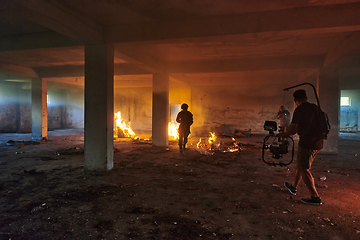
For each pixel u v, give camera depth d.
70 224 2.90
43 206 3.44
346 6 4.07
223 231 2.73
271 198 3.78
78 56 8.06
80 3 4.09
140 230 2.76
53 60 8.84
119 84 15.62
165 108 9.34
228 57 7.96
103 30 5.28
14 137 12.90
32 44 5.73
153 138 9.57
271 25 4.38
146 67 7.85
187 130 8.05
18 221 2.98
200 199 3.74
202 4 4.12
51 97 18.86
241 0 3.94
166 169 5.71
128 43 5.25
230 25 4.58
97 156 5.43
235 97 14.65
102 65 5.33
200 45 6.47
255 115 14.38
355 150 8.68
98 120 5.40
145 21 4.98
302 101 3.62
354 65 7.34
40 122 11.41
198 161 6.63
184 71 8.97
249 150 8.55
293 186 3.89
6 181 4.68
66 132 16.22
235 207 3.42
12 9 3.51
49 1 3.79
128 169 5.70
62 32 4.48
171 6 4.23
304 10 4.23
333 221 2.97
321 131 3.43
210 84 14.15
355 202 3.60
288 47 6.62
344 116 18.06
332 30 4.30
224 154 7.71
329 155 7.59
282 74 11.88
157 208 3.39
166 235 2.64
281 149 3.85
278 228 2.80
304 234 2.66
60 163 6.31
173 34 4.88
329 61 7.05
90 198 3.78
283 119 9.31
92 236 2.62
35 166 5.96
